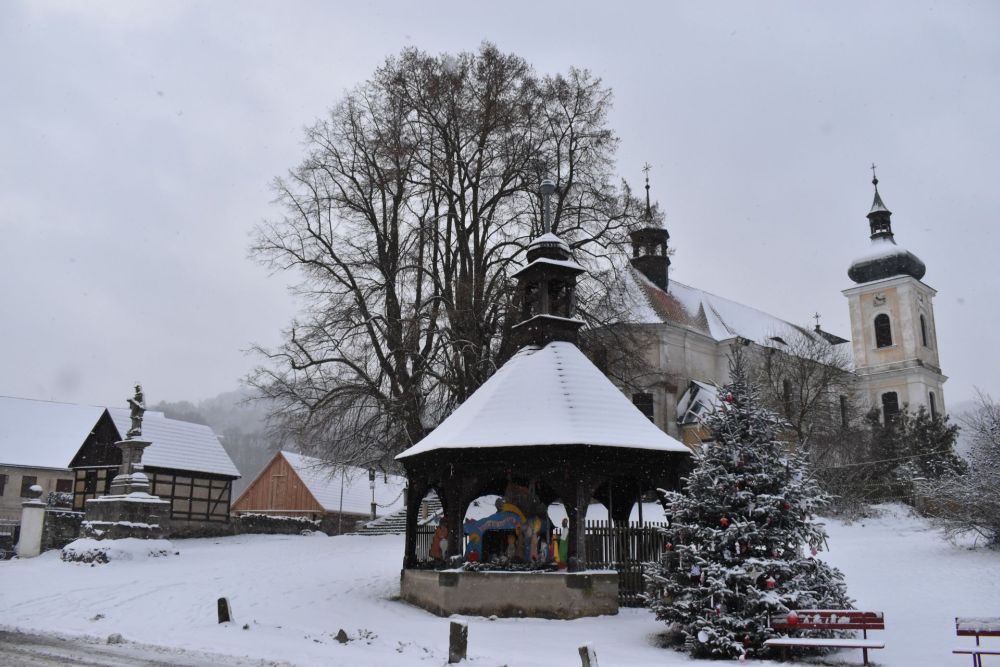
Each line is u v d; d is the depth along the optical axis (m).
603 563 18.22
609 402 19.56
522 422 18.66
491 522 19.28
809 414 48.50
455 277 31.86
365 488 62.94
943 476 29.47
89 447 46.81
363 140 32.59
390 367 29.61
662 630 15.89
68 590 22.70
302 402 29.70
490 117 31.91
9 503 59.75
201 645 14.40
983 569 22.45
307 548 35.62
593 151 33.78
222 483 47.81
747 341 53.53
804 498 14.47
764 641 13.27
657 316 50.41
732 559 13.99
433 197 32.84
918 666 12.53
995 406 28.05
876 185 73.88
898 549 27.77
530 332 21.44
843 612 12.92
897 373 68.81
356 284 31.39
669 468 18.98
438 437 19.81
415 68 32.59
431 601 19.11
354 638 15.20
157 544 31.88
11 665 11.94
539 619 17.30
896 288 70.12
